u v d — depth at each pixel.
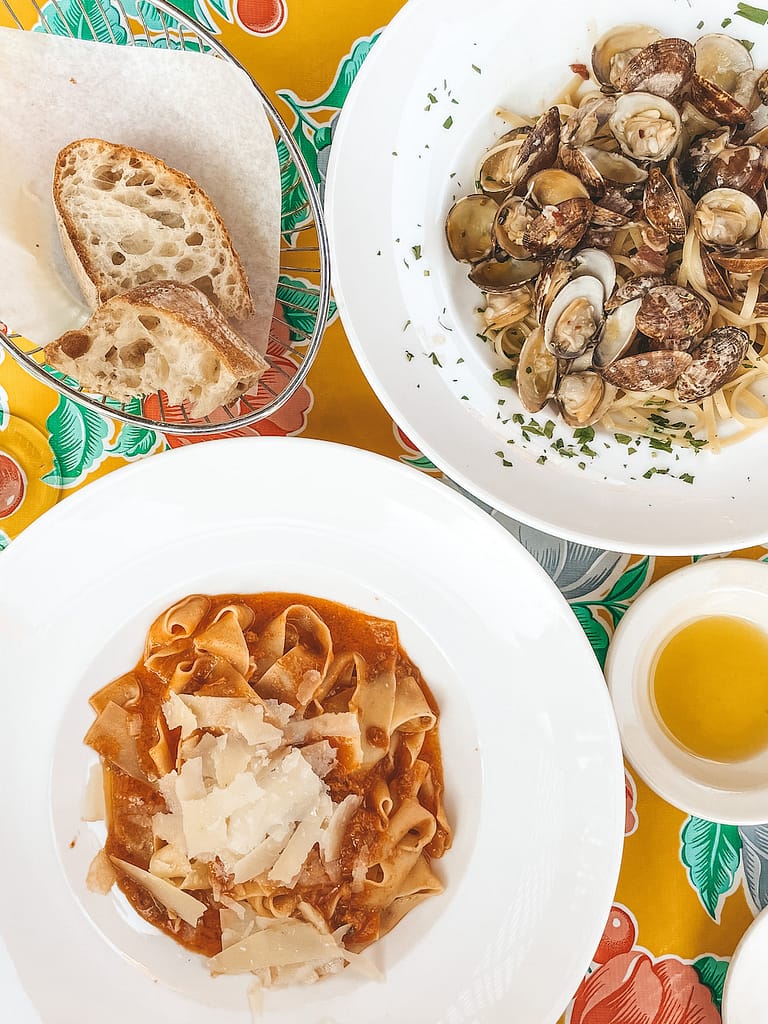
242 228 0.39
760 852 0.42
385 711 0.39
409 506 0.38
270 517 0.38
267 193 0.38
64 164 0.36
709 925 0.41
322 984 0.38
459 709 0.39
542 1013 0.37
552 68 0.39
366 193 0.38
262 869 0.36
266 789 0.35
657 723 0.42
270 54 0.41
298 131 0.41
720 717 0.42
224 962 0.36
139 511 0.37
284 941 0.37
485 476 0.38
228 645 0.39
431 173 0.39
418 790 0.40
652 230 0.39
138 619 0.39
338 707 0.40
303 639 0.41
